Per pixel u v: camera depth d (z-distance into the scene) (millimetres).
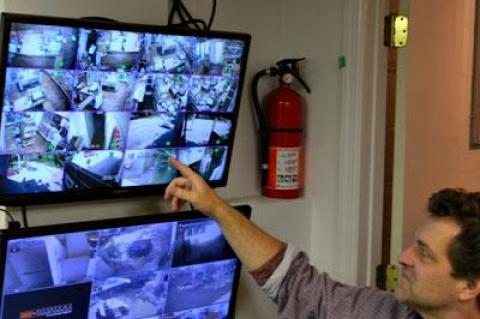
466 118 2213
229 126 1592
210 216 1516
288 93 1904
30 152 1309
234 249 1506
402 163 1934
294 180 1942
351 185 1854
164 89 1434
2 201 1322
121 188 1474
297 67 1936
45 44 1234
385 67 1880
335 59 1867
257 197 1956
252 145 1974
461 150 2211
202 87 1493
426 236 1177
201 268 1605
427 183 2055
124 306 1506
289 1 1990
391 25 1868
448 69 2090
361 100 1822
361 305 1395
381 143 1894
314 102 1950
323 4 1888
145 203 1649
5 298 1322
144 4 1551
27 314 1363
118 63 1341
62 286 1392
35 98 1269
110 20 1328
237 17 1886
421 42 1949
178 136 1511
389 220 1971
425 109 2002
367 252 1905
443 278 1149
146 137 1459
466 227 1124
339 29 1847
